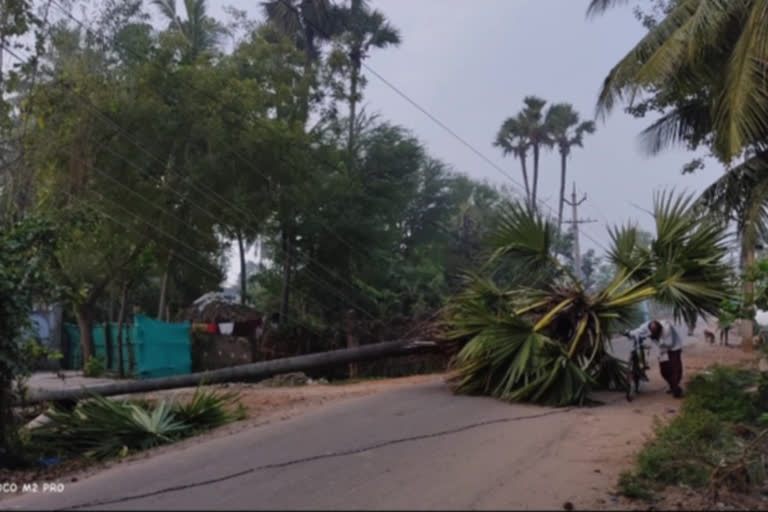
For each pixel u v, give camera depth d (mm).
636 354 12891
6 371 10109
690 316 12789
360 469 7500
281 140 22078
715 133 16938
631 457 8055
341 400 12703
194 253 24250
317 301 26578
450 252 37031
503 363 12289
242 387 16391
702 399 11172
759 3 13828
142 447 9938
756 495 7320
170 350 21734
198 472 7625
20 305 9992
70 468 9219
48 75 17672
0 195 16094
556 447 8578
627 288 12977
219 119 21484
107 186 20938
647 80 15336
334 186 24031
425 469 7496
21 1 15172
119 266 24016
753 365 14648
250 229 23609
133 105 20531
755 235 15891
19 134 17047
